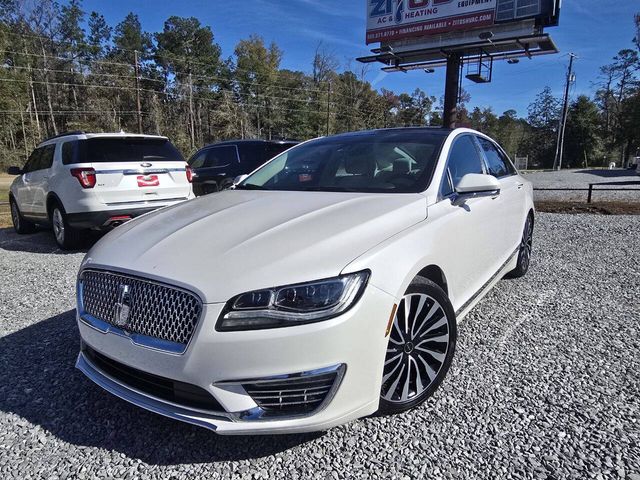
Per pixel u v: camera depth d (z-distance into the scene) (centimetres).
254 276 202
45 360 330
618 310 408
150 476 211
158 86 7350
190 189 786
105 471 215
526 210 487
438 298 261
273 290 199
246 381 200
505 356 322
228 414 201
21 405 272
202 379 201
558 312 405
